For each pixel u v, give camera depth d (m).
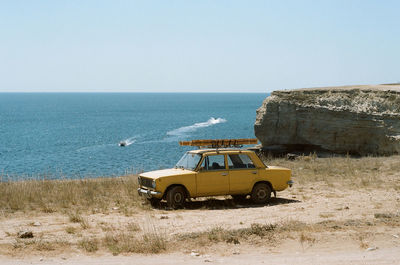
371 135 30.19
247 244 8.46
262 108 35.03
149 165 39.38
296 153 32.84
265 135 34.22
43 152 53.22
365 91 33.12
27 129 90.56
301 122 33.03
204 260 7.41
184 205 12.92
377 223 9.85
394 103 30.56
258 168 13.59
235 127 88.56
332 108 31.62
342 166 21.66
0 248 8.11
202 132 77.69
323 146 32.25
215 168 13.11
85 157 47.50
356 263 7.11
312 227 9.48
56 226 10.30
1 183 16.98
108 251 8.09
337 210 11.77
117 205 13.08
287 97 34.09
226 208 12.76
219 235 8.84
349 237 8.77
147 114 149.75
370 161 23.47
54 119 124.81
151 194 12.65
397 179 17.36
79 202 13.55
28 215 11.63
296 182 17.72
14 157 48.81
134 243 8.41
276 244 8.44
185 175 12.71
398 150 28.08
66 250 8.10
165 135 73.44
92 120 119.19
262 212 11.84
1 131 85.88
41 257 7.60
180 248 8.26
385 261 7.20
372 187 15.71
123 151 52.19
